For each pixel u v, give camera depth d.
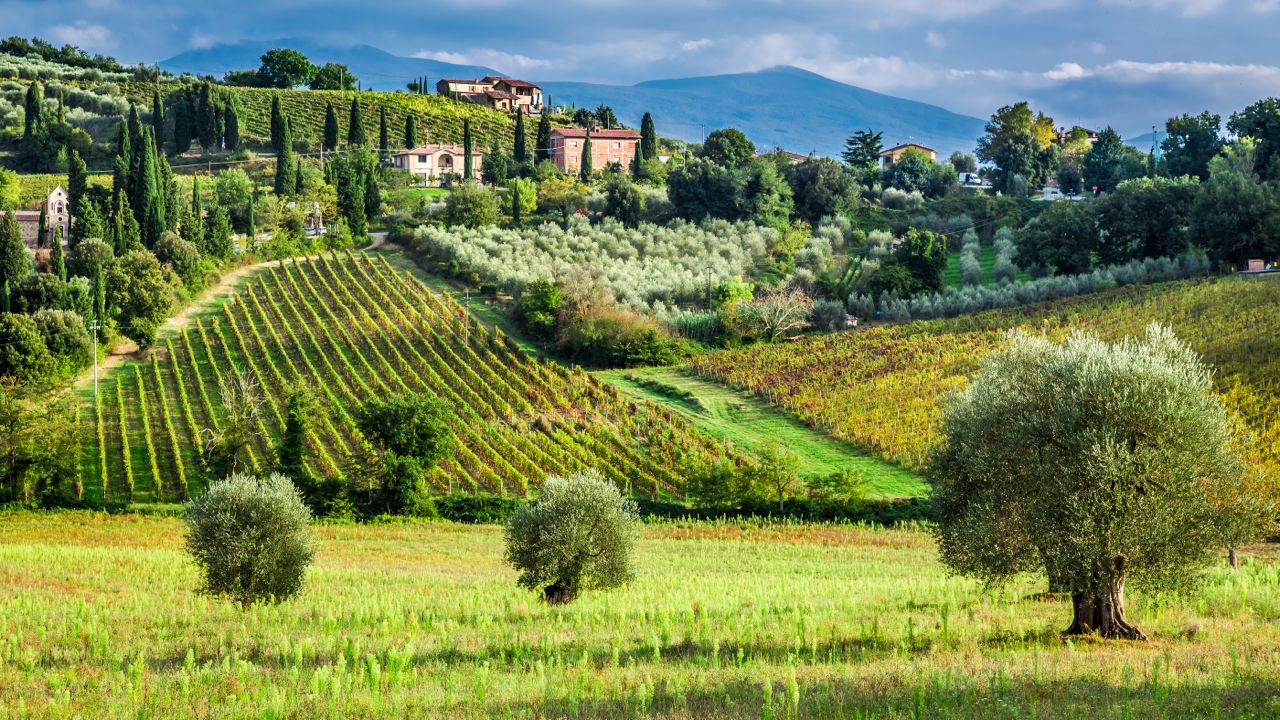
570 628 44.38
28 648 40.50
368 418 92.06
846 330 135.62
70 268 142.75
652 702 31.12
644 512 87.56
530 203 191.50
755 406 113.12
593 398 114.44
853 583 55.81
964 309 139.75
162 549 70.38
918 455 96.31
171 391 117.62
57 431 90.56
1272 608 41.81
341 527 82.88
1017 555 37.44
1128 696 28.84
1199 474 35.66
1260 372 98.06
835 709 29.02
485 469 97.19
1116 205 152.75
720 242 169.25
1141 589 35.88
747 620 44.56
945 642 38.25
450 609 50.12
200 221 159.25
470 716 30.20
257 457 100.81
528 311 135.12
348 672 36.72
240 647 42.12
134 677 35.62
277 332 134.62
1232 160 173.50
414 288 151.88
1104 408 35.59
